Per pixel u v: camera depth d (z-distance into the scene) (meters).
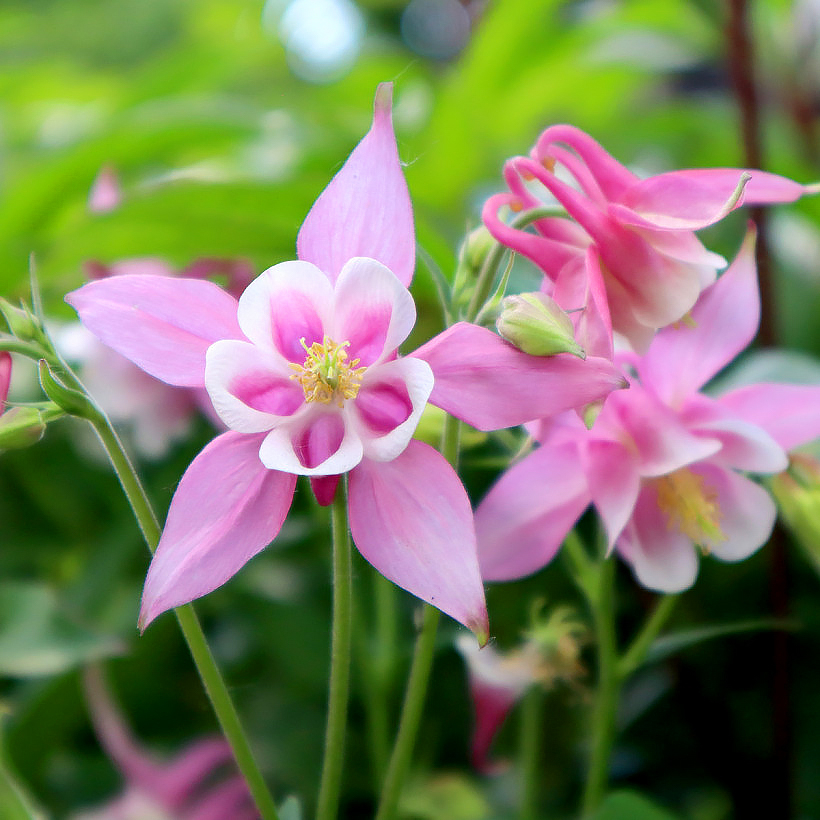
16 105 0.88
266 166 0.59
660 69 0.78
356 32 1.02
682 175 0.41
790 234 0.67
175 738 0.51
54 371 0.42
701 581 0.53
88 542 0.61
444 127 0.66
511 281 0.52
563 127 0.42
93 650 0.47
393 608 0.50
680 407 0.44
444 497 0.40
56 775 0.49
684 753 0.52
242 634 0.53
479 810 0.50
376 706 0.49
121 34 1.13
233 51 0.77
